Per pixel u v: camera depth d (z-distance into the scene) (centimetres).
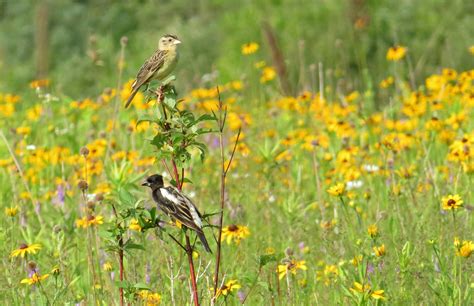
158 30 3788
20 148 1638
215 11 3662
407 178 1268
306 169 1525
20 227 1245
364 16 2762
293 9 2847
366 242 1069
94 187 1432
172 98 796
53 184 1516
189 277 1009
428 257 1091
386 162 1381
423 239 1077
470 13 2842
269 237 1212
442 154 1516
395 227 1141
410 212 1214
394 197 1187
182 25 3597
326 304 1007
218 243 835
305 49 2755
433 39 2767
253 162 1479
